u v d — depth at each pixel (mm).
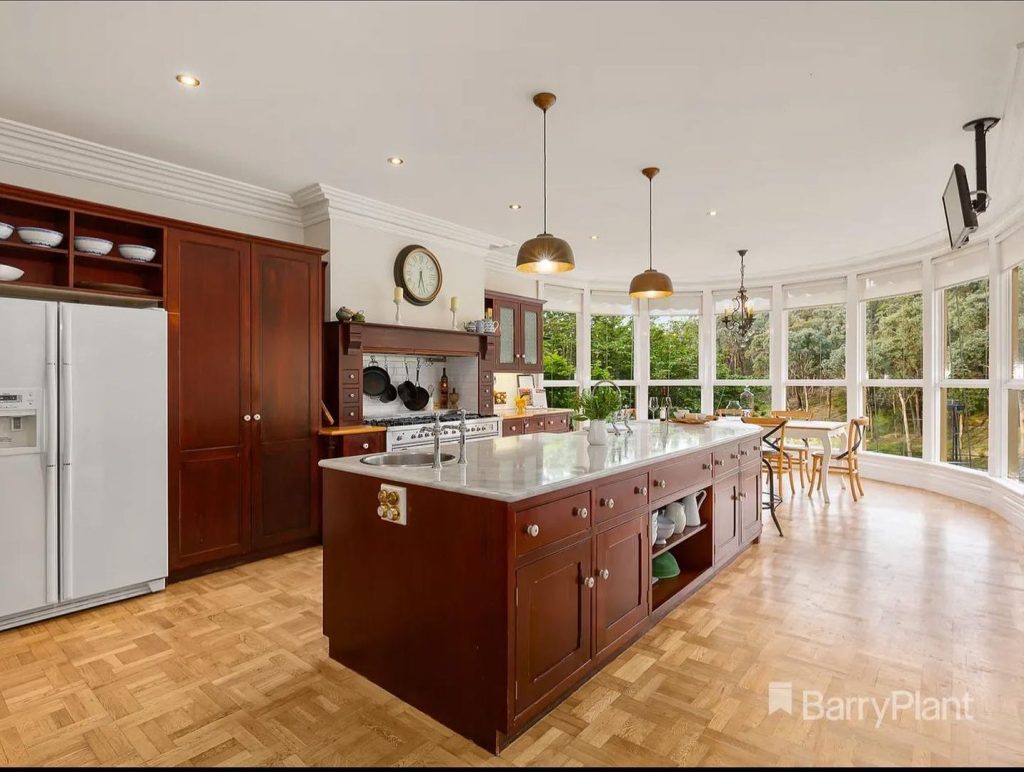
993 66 2459
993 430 4855
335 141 3295
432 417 4836
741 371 7641
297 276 3939
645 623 2598
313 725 1954
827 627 2682
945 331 5645
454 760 1777
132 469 3035
